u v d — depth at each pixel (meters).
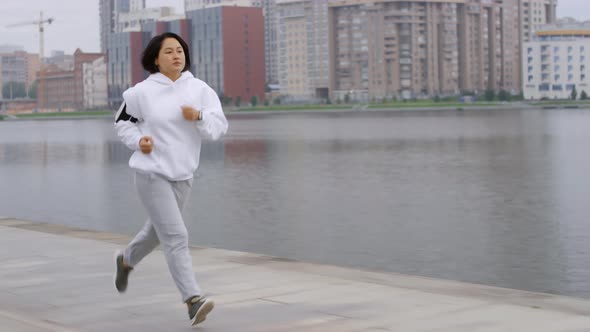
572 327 6.20
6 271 8.93
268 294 7.52
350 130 115.12
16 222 13.11
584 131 99.88
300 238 24.14
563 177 43.53
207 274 8.46
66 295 7.70
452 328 6.23
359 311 6.82
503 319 6.46
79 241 10.92
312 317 6.66
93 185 44.44
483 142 80.50
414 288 7.79
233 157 65.06
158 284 8.05
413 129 113.56
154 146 6.18
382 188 39.12
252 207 32.00
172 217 6.19
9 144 98.00
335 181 43.31
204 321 6.62
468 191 37.12
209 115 6.18
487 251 21.39
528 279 17.91
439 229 25.44
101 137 114.94
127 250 6.71
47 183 46.31
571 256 20.45
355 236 24.28
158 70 6.36
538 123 127.88
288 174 48.22
